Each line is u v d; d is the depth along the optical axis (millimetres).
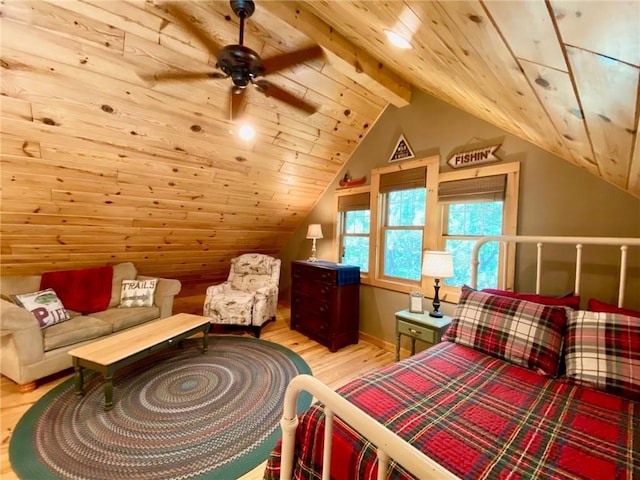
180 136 2607
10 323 2236
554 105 1021
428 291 2883
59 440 1823
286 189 3811
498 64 929
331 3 1563
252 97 2531
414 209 3086
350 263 3922
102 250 3432
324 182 3980
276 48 2271
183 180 3023
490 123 2402
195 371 2727
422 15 894
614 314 1516
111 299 3381
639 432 1074
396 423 1088
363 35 1835
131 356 2229
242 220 4035
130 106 2246
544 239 1988
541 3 477
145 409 2150
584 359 1434
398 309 3178
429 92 2701
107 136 2355
